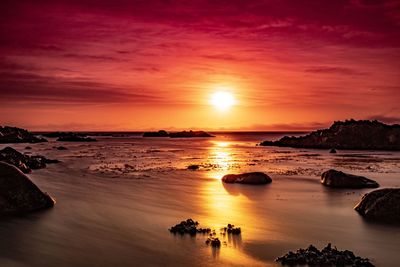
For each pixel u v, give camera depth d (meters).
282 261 14.17
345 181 31.16
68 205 23.45
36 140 118.25
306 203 24.64
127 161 54.56
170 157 62.91
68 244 16.23
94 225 19.05
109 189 29.55
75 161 53.41
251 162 54.22
